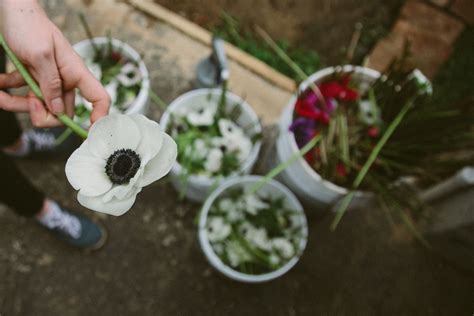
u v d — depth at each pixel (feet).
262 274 3.14
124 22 3.85
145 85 3.15
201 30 3.89
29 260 3.38
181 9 4.10
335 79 2.94
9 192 2.81
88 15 3.83
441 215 3.51
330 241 3.59
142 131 1.56
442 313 3.56
